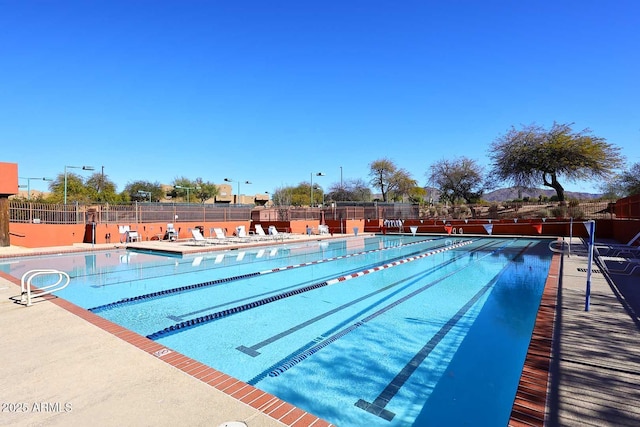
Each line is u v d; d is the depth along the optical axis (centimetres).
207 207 1978
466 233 2219
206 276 870
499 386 331
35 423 213
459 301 636
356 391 323
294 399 310
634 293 555
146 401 239
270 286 764
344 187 4744
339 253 1349
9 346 335
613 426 211
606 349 328
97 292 702
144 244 1440
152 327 500
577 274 730
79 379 270
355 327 497
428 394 317
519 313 561
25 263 1045
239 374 357
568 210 2141
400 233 2259
